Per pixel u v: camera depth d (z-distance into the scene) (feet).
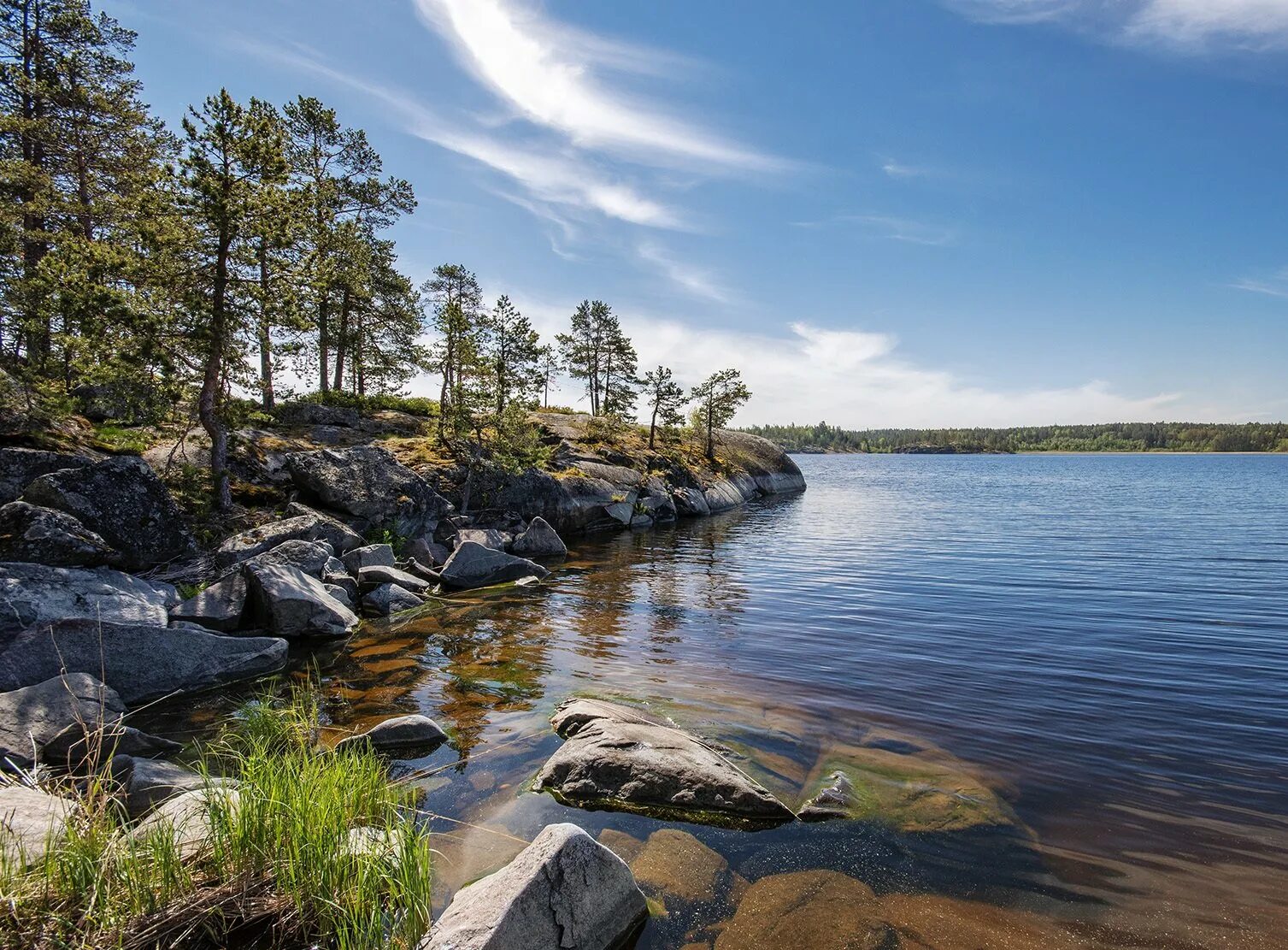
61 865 12.98
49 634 30.78
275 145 63.21
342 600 48.55
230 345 63.00
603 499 115.44
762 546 93.86
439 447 105.40
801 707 31.40
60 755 23.43
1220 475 321.11
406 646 41.70
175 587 44.88
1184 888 17.78
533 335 115.65
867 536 103.09
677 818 21.04
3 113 86.43
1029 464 523.70
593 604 55.16
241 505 64.08
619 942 15.26
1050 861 19.06
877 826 20.86
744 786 21.91
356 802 17.95
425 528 77.82
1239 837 20.34
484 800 21.95
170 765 22.15
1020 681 35.35
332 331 115.14
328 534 59.41
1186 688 34.06
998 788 23.54
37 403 63.10
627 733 24.97
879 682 35.17
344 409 111.55
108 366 56.75
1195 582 63.36
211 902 13.50
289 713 29.12
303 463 68.69
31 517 39.32
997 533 104.78
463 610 52.37
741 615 51.24
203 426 66.33
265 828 14.98
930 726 29.17
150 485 49.60
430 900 15.75
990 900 17.26
